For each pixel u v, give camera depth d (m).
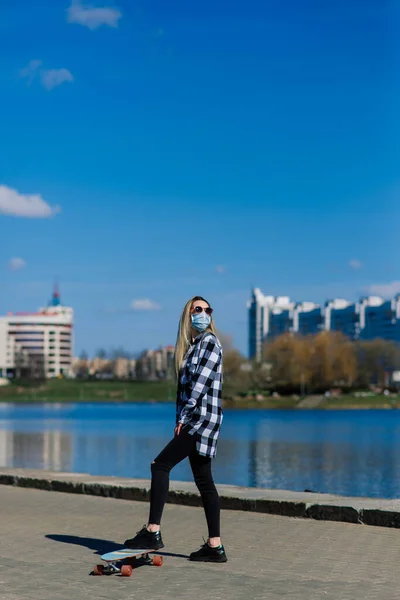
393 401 165.75
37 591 6.66
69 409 174.88
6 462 42.19
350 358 170.25
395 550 8.20
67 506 11.68
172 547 8.51
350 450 53.44
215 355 7.79
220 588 6.70
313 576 7.10
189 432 7.75
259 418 124.12
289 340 175.25
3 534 9.37
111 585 6.86
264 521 10.09
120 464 40.56
